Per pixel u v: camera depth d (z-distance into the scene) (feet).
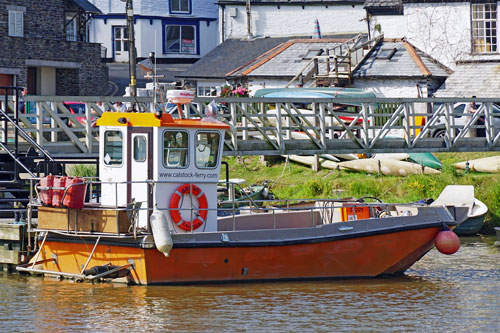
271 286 137.59
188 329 112.88
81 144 179.63
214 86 349.41
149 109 190.90
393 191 223.51
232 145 187.83
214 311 121.80
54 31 372.38
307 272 142.41
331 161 247.29
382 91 291.79
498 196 216.13
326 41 331.98
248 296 130.72
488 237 205.87
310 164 249.14
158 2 447.01
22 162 174.70
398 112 199.11
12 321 116.98
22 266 146.92
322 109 195.21
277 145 191.62
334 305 126.21
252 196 200.13
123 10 447.42
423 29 305.12
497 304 127.95
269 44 376.89
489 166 229.66
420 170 232.94
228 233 135.95
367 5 312.29
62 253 141.69
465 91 285.02
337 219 158.51
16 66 352.08
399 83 289.74
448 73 291.38
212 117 142.20
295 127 192.95
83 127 182.29
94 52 375.66
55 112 180.75
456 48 300.20
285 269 140.87
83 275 134.31
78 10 384.06
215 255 135.95
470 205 205.26
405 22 307.99
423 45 305.32
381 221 145.79
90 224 135.13
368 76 290.97
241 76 317.42
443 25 302.25
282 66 319.06
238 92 270.67
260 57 337.11
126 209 132.36
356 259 144.77
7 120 172.76
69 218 137.39
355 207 157.99
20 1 361.92
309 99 193.88
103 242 136.05
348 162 240.73
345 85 295.48
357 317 119.24
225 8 392.88
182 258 134.31
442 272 155.43
